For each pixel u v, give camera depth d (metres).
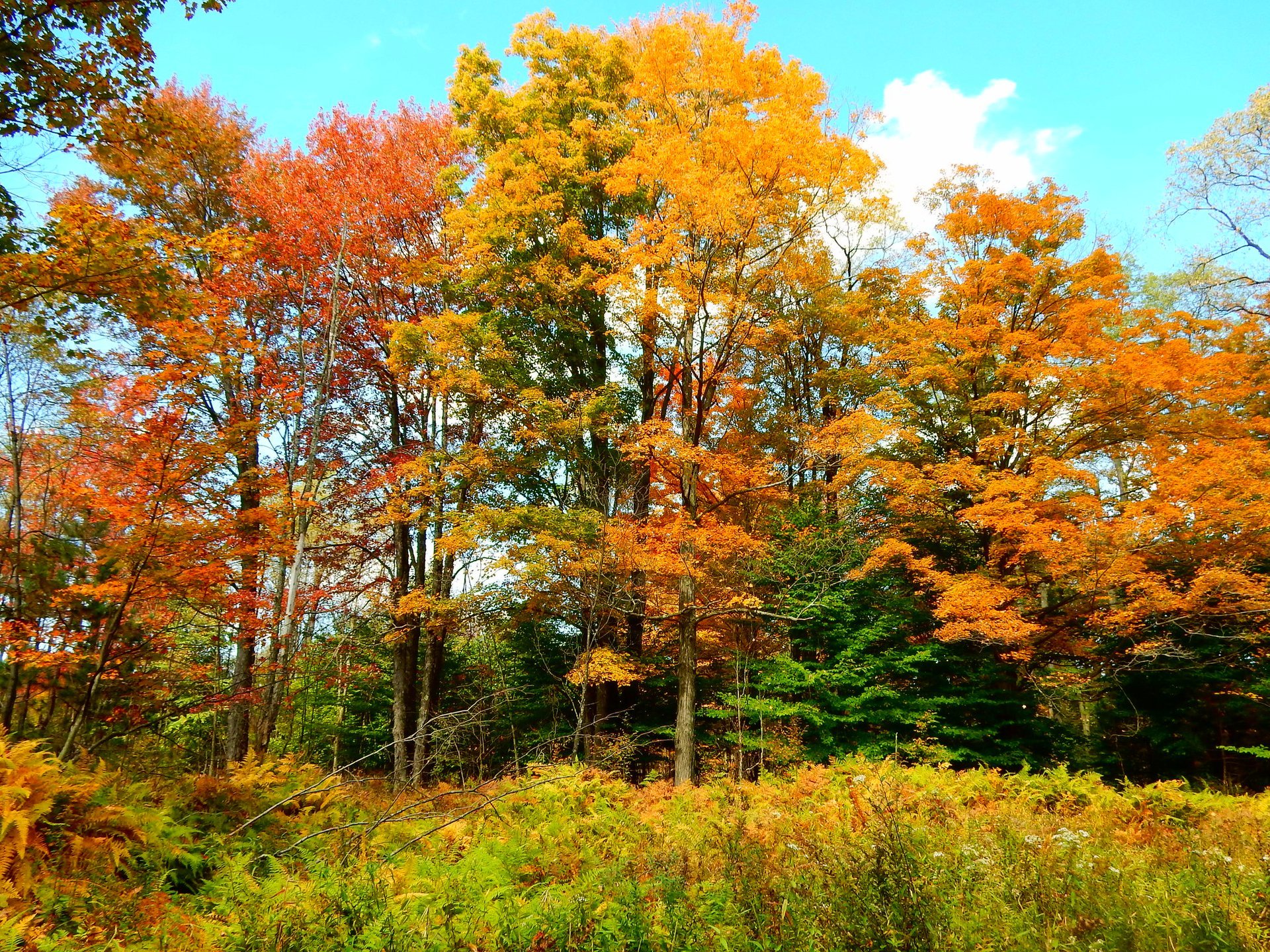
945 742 14.44
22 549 8.32
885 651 14.49
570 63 16.98
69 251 6.82
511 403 15.32
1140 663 15.36
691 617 13.39
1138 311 16.06
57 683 7.83
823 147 11.92
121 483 8.50
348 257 15.53
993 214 15.53
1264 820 7.61
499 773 10.98
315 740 19.61
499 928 4.00
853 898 3.97
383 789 10.45
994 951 3.74
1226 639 14.38
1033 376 14.33
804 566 15.00
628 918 3.90
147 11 6.90
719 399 17.22
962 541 16.31
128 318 8.37
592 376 16.78
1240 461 12.34
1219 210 16.86
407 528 16.88
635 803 9.29
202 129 14.80
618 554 13.13
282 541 10.64
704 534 12.91
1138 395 13.97
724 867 4.92
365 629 16.91
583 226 15.55
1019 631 12.30
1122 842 6.63
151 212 14.63
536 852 6.27
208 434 9.27
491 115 16.23
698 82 13.37
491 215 14.77
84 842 4.96
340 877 4.60
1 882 4.16
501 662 17.45
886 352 16.06
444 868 5.52
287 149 15.27
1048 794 9.09
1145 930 3.96
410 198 16.53
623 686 15.78
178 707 9.88
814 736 14.52
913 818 6.38
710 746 15.16
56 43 6.81
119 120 7.70
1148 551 13.73
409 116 17.41
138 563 8.19
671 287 13.20
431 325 14.20
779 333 14.88
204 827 6.63
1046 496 15.20
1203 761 16.05
